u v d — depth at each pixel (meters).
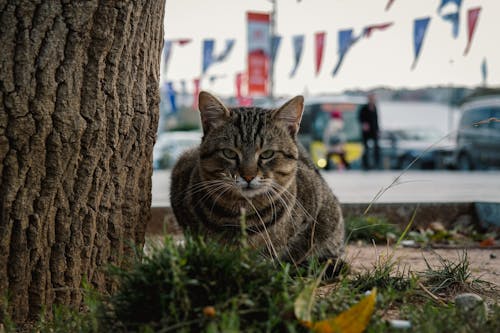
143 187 1.07
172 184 1.26
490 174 4.22
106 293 1.03
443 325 0.90
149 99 1.07
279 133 1.17
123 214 1.05
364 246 1.47
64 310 0.97
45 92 0.96
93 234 1.02
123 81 1.02
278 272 0.93
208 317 0.87
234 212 1.13
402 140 5.50
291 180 1.17
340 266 1.20
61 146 0.98
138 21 1.03
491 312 0.98
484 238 1.55
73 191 1.00
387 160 5.37
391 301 0.97
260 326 0.88
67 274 1.00
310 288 0.89
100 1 0.98
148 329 0.86
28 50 0.96
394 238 1.52
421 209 1.66
